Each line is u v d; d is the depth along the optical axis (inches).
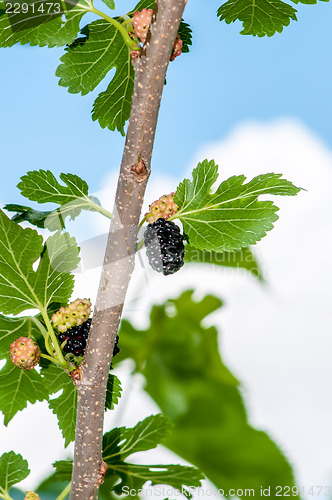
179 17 24.5
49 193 26.6
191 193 26.4
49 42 26.1
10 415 26.9
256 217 26.2
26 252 26.1
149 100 24.7
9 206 26.8
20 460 27.5
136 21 25.0
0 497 27.0
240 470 32.7
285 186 26.3
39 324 26.2
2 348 26.7
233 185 26.4
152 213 26.2
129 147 24.9
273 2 27.2
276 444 32.5
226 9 27.5
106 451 28.1
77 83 27.2
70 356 25.9
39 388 27.0
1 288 26.3
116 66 27.3
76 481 25.7
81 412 25.5
